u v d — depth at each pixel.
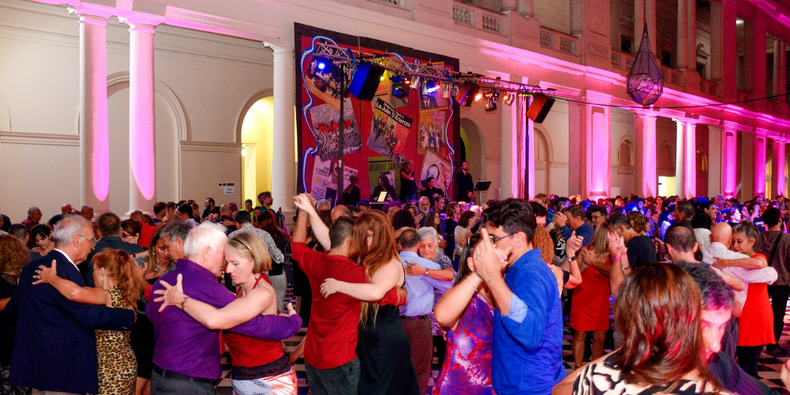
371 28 12.96
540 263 2.77
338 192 12.02
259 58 15.50
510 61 16.67
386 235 3.65
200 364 2.97
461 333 3.24
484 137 19.25
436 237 5.25
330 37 11.91
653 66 14.75
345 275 3.54
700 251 5.07
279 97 11.57
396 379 3.76
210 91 14.52
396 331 3.79
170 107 13.83
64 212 8.96
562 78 18.56
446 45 14.68
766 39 32.69
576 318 5.63
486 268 2.52
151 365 4.30
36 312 3.51
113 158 13.19
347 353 3.57
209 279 2.99
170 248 4.04
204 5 10.29
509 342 2.76
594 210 7.20
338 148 12.26
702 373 1.60
